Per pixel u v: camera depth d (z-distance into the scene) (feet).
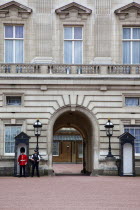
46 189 84.17
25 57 126.72
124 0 128.88
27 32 127.13
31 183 96.58
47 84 123.44
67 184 94.38
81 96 124.47
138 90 125.39
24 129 123.44
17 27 128.47
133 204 65.98
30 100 123.65
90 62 127.24
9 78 122.72
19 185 91.86
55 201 68.54
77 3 127.75
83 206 63.98
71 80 123.75
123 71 125.80
